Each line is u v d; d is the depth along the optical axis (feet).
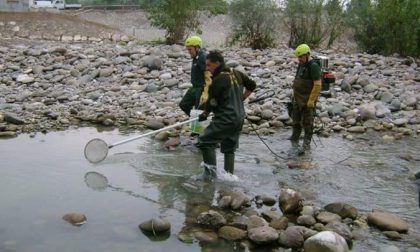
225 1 74.84
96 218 16.21
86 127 28.94
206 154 20.31
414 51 62.95
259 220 15.90
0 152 23.24
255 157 24.12
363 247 14.66
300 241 14.57
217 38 101.45
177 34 69.36
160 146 25.41
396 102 34.88
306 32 67.72
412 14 62.59
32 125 28.35
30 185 19.03
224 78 19.52
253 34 67.00
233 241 14.90
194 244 14.66
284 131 29.81
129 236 15.01
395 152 25.91
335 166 23.12
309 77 25.38
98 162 22.13
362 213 17.42
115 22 147.43
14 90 36.96
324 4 68.33
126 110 32.35
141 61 44.52
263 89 37.86
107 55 48.14
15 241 14.39
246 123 30.50
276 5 67.21
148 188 19.30
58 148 24.30
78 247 14.19
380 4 65.62
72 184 19.36
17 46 56.85
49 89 37.27
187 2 68.44
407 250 14.37
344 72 45.21
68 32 113.19
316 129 29.81
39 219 15.96
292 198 17.13
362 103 35.55
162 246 14.46
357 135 29.58
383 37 64.08
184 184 19.85
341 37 78.84
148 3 72.74
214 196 18.69
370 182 20.99
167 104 33.63
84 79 40.06
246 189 19.58
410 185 20.74
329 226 15.47
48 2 168.14
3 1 125.70
